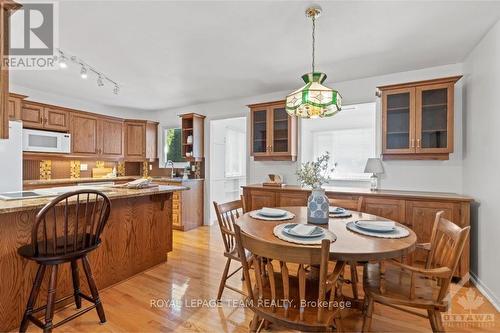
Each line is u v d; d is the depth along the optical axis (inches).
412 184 122.6
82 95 169.8
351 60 112.0
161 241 115.3
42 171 169.6
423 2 72.3
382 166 125.0
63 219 80.7
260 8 75.1
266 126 152.5
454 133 112.7
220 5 73.7
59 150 159.2
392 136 118.2
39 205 66.8
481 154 93.4
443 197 98.6
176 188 112.7
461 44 97.0
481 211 92.7
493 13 77.2
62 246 65.6
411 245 55.6
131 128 205.0
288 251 46.1
